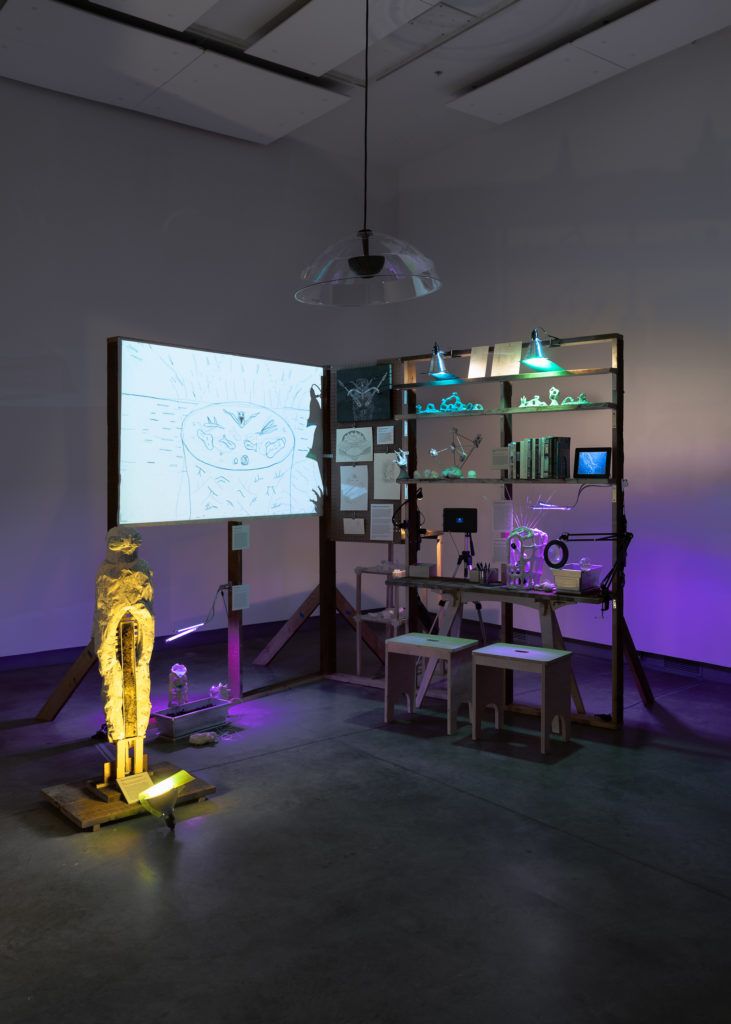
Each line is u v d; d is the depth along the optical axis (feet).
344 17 15.79
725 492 18.40
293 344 24.14
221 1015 7.40
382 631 24.90
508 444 16.75
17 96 18.98
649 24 16.48
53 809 11.97
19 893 9.55
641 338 19.79
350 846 10.71
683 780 12.97
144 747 14.48
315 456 18.53
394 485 17.97
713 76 18.24
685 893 9.54
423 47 18.26
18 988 7.79
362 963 8.16
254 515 17.21
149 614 12.19
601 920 8.95
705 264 18.52
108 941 8.56
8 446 19.30
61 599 20.27
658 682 18.69
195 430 16.01
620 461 15.28
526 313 22.34
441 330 24.81
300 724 15.76
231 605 17.02
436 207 24.80
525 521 22.53
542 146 21.77
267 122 21.03
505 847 10.68
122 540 11.94
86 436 20.47
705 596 18.85
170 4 15.24
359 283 16.24
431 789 12.59
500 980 7.89
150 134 21.11
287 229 23.86
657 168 19.35
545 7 16.62
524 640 22.94
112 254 20.61
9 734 15.33
